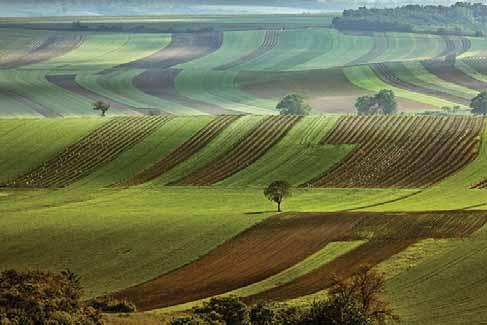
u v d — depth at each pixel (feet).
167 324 322.34
